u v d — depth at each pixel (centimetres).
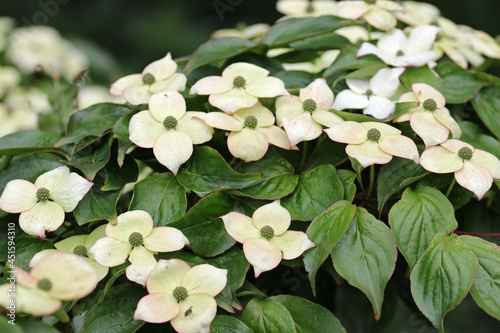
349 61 82
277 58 92
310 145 81
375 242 69
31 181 75
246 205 74
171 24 247
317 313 70
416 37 84
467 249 68
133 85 79
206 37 251
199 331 65
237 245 73
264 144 73
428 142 73
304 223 75
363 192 78
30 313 60
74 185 72
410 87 81
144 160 82
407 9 99
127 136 75
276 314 69
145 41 246
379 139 72
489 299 68
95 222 75
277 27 85
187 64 82
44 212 71
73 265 62
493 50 90
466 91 83
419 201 71
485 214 82
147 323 70
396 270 84
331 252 69
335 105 80
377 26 84
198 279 67
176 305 66
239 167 75
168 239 70
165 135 73
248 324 69
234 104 74
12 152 75
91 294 70
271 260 69
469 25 218
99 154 76
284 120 74
